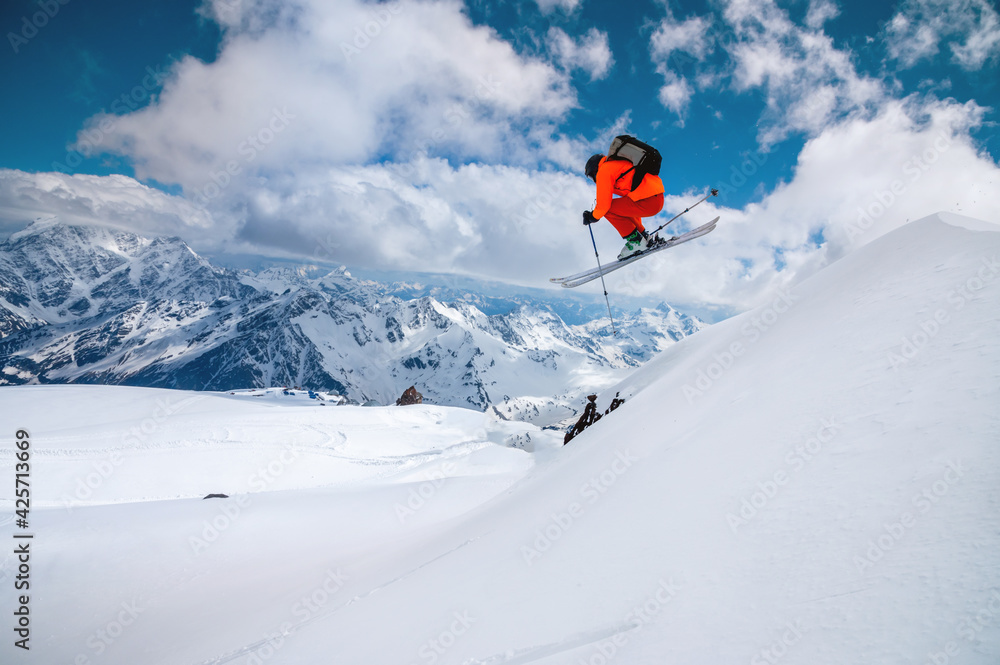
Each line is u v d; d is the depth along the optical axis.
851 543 1.52
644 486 3.40
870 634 1.12
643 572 2.15
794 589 1.48
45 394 36.12
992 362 1.98
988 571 1.07
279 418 34.88
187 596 8.45
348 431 33.66
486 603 2.76
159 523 12.27
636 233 5.60
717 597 1.67
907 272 4.14
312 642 3.63
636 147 5.00
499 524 5.52
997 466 1.42
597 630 1.87
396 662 2.50
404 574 4.96
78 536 11.27
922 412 1.96
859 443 2.07
